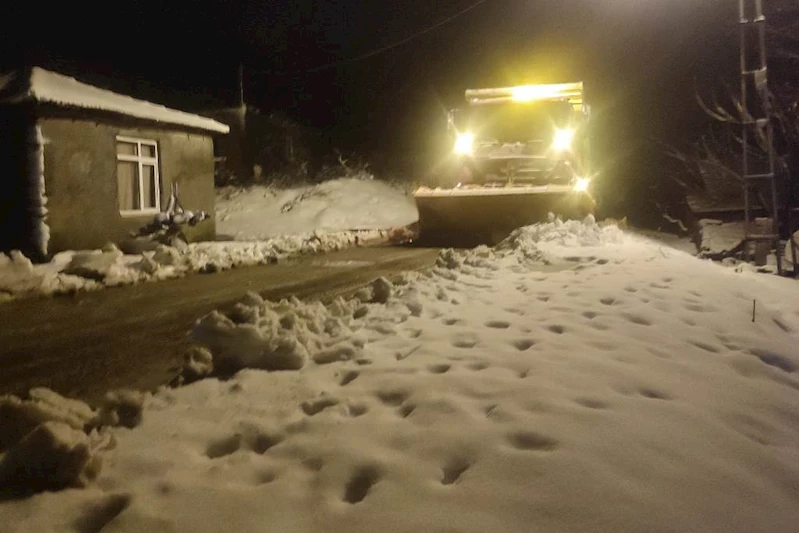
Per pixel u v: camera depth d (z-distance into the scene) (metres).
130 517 3.37
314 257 14.72
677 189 25.75
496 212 16.11
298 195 27.67
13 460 3.66
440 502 3.48
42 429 3.69
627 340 6.18
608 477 3.65
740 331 6.91
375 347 5.94
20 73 14.87
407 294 7.80
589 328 6.52
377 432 4.23
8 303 9.48
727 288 8.83
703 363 5.84
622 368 5.36
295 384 5.12
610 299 7.77
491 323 6.68
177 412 4.64
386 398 4.82
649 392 5.02
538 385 4.88
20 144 14.04
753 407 5.06
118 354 6.73
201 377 5.42
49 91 14.18
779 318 7.89
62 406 4.51
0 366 6.34
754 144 19.53
